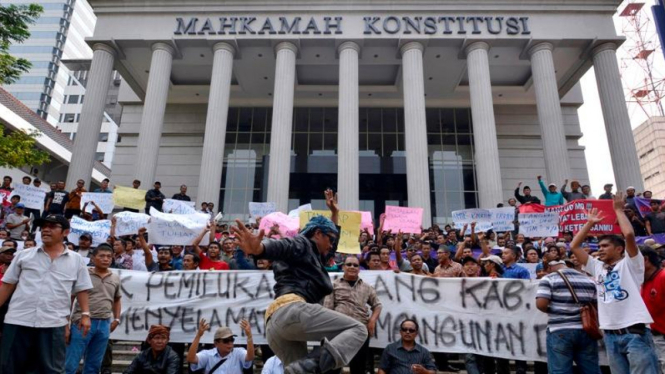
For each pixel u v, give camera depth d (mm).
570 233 12852
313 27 22688
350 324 2930
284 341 3041
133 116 29969
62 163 37906
